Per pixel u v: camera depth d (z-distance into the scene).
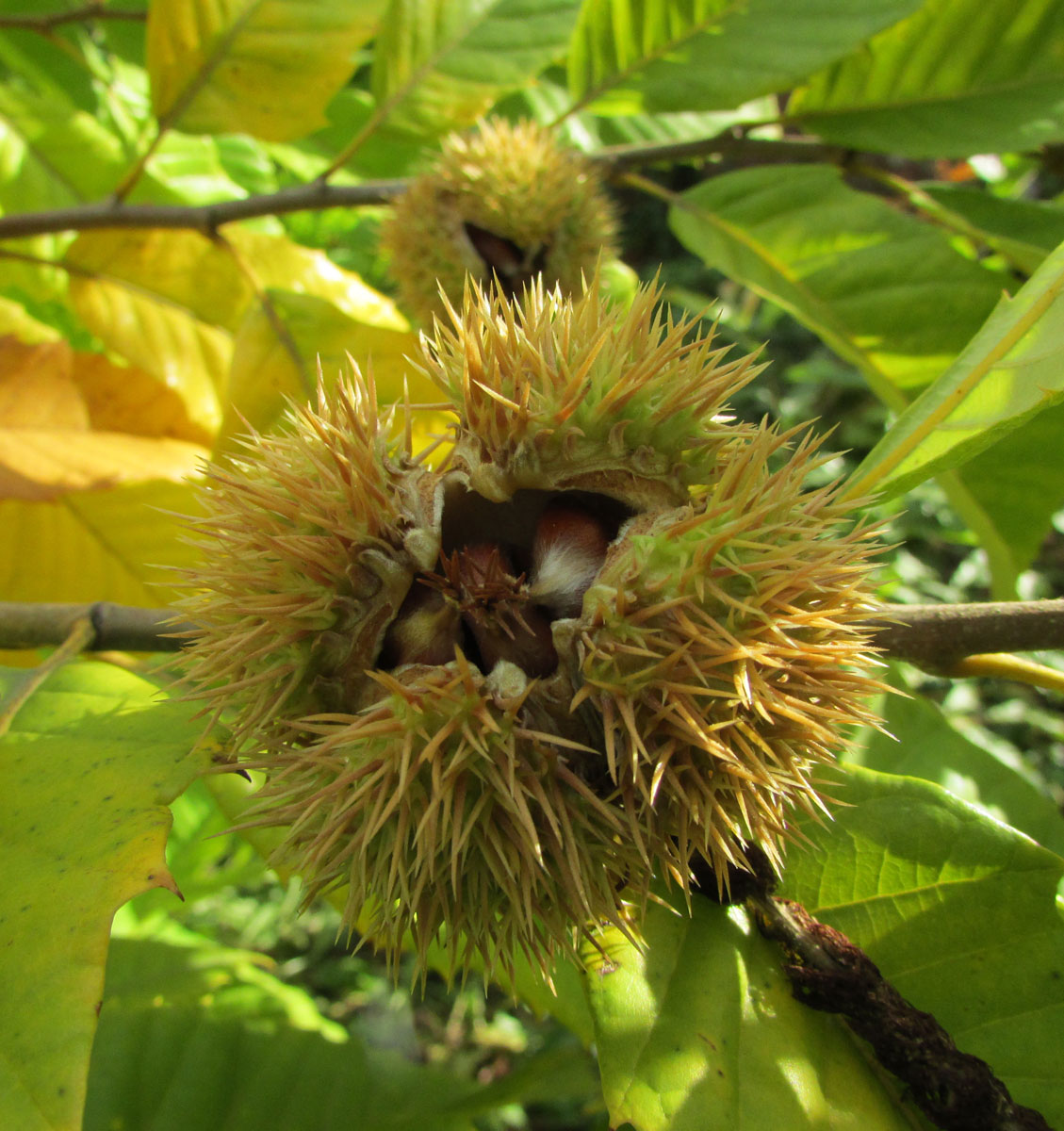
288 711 0.13
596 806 0.12
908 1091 0.14
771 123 0.25
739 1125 0.13
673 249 0.73
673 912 0.15
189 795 0.27
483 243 0.24
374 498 0.14
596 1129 0.22
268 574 0.13
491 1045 0.46
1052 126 0.23
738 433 0.14
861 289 0.23
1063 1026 0.14
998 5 0.22
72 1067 0.11
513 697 0.12
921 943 0.15
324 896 0.15
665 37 0.23
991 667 0.15
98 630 0.17
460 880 0.13
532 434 0.13
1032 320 0.14
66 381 0.23
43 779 0.14
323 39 0.21
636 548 0.13
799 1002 0.14
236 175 0.34
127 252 0.25
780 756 0.13
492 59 0.23
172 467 0.23
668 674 0.12
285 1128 0.21
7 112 0.29
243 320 0.21
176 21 0.21
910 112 0.24
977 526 0.22
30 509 0.23
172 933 0.25
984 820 0.15
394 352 0.21
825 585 0.13
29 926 0.12
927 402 0.14
